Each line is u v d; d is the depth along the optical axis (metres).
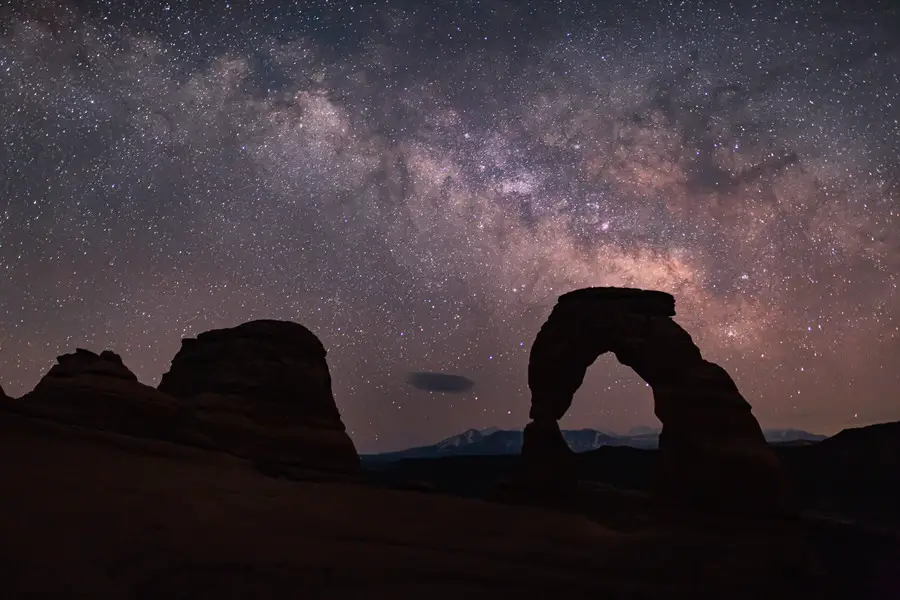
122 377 17.52
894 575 19.44
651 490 17.44
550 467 19.16
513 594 10.03
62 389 16.56
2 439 13.07
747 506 15.81
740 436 16.64
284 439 19.08
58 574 8.24
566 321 19.75
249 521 11.50
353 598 9.08
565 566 11.53
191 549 9.70
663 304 19.02
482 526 13.48
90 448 14.05
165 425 17.08
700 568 12.65
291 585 9.19
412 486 19.62
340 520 12.47
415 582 9.91
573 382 19.83
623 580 11.34
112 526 9.82
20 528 8.99
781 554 14.41
